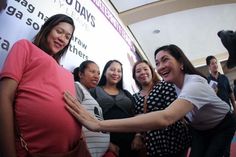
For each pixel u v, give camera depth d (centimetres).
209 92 148
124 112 193
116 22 392
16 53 99
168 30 564
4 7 144
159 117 116
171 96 200
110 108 188
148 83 228
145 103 206
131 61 438
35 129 92
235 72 724
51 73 104
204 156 163
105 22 329
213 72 350
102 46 298
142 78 229
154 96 205
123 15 495
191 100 131
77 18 238
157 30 556
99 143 149
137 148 193
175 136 193
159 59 161
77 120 109
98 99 189
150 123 114
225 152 161
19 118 92
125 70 383
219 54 721
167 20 525
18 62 97
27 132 92
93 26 278
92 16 280
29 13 166
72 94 111
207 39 634
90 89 194
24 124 91
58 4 205
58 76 107
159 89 208
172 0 476
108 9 357
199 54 723
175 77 156
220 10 510
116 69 215
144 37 579
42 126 92
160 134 192
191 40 632
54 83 103
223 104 160
